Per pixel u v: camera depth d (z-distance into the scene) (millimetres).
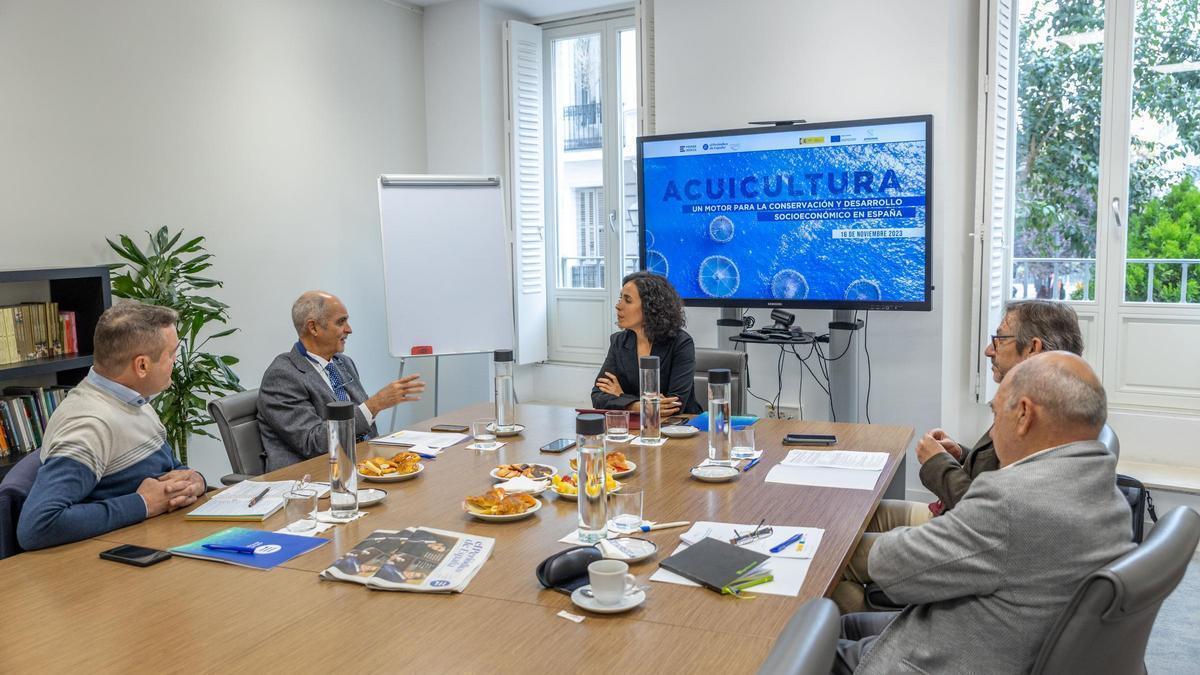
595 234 6094
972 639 1543
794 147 4414
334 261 5266
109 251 4051
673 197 4723
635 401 3328
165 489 2236
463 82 5746
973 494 1563
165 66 4277
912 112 4309
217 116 4543
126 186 4129
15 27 3668
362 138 5430
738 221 4582
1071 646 1357
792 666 1114
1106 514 1486
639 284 3455
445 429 3135
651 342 3486
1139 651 1498
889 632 1688
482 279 5176
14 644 1516
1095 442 1560
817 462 2617
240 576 1814
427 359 5879
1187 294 4418
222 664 1427
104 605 1678
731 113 4738
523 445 2902
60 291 3758
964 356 4676
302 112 5023
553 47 6090
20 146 3705
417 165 5859
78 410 2188
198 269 4055
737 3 4664
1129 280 4531
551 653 1443
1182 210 4387
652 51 5117
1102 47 4461
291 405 3100
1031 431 1613
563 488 2291
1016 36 4574
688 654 1433
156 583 1785
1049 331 2414
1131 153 4469
